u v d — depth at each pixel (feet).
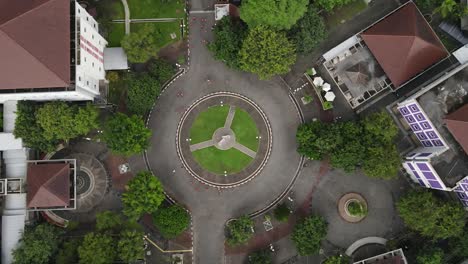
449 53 320.09
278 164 327.06
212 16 326.44
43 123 290.56
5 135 301.22
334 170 324.60
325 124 311.27
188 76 327.06
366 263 312.09
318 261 321.73
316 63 325.01
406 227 320.50
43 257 295.28
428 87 285.43
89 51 280.72
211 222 324.19
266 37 288.51
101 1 321.52
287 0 280.72
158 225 307.78
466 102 283.59
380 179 323.98
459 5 299.58
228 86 327.88
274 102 327.88
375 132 297.53
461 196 305.73
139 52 299.17
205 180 326.65
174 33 326.03
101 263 293.43
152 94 310.24
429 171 287.89
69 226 320.70
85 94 289.53
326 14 324.60
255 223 325.01
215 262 321.52
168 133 326.85
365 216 323.78
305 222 304.71
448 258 313.94
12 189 304.71
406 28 300.20
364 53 316.40
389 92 321.11
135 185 298.35
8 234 303.48
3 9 249.55
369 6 324.39
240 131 327.88
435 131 282.56
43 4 252.42
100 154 323.78
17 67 251.60
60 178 298.97
